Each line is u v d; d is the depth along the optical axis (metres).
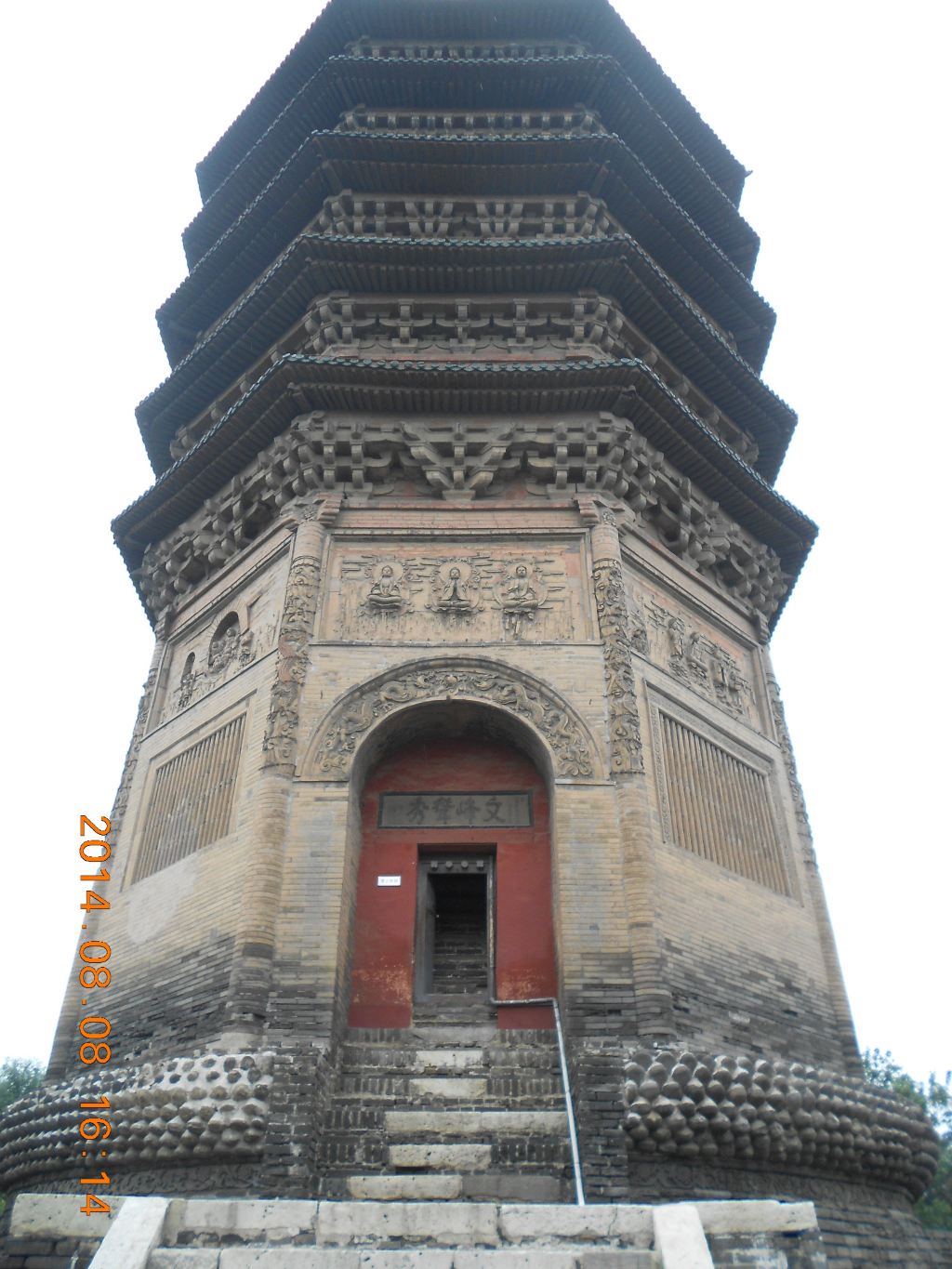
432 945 17.39
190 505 23.36
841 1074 16.98
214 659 20.62
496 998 16.25
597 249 22.28
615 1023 14.41
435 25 27.36
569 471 20.45
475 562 19.44
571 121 25.80
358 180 24.17
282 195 25.14
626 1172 12.62
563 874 15.71
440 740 18.67
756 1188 13.74
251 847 16.03
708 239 26.48
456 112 25.89
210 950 15.73
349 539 19.81
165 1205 8.55
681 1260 7.76
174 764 19.88
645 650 18.95
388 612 18.78
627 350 23.28
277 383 20.62
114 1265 7.79
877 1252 14.59
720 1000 15.74
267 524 21.80
